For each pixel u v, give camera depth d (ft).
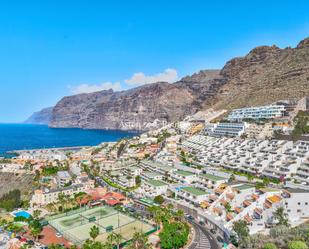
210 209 552.00
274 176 629.51
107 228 492.95
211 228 490.08
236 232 409.28
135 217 556.10
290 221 438.40
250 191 534.37
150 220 542.16
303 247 325.01
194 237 455.22
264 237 384.88
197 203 592.19
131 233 478.59
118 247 414.00
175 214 533.55
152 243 444.14
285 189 499.10
